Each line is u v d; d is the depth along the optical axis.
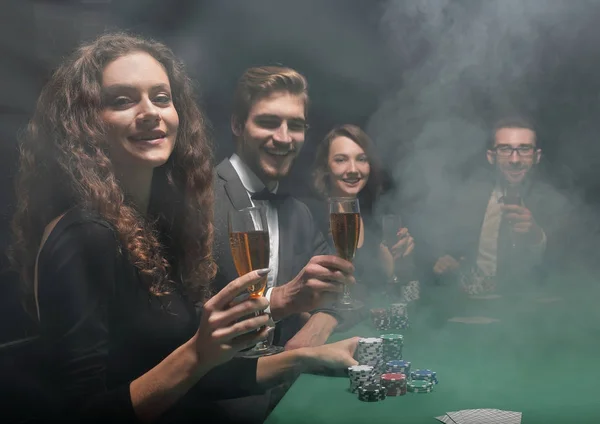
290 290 1.69
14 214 1.51
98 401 1.22
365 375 1.51
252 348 1.72
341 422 1.30
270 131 2.42
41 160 1.45
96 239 1.31
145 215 1.56
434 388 1.54
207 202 1.66
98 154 1.41
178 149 1.64
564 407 1.36
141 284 1.41
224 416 1.61
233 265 2.08
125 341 1.40
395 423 1.29
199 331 1.18
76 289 1.26
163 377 1.20
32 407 1.99
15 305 2.60
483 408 1.37
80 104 1.42
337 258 1.67
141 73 1.45
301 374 1.69
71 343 1.25
